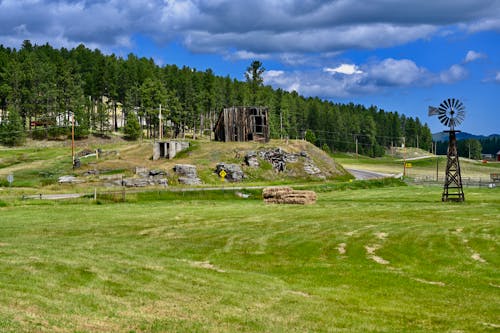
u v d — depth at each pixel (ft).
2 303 47.85
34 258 71.51
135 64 621.31
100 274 63.67
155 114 515.50
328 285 68.13
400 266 82.79
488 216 143.43
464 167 540.93
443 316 53.93
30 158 341.41
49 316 45.14
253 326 46.83
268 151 309.42
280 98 636.48
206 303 54.13
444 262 85.56
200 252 91.61
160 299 54.44
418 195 226.17
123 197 185.98
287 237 107.86
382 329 48.26
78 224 123.13
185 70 653.30
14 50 595.06
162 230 116.06
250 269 78.74
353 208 164.86
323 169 323.98
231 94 588.50
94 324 44.34
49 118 490.90
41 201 169.89
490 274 76.79
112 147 365.81
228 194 219.82
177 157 310.24
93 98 568.41
